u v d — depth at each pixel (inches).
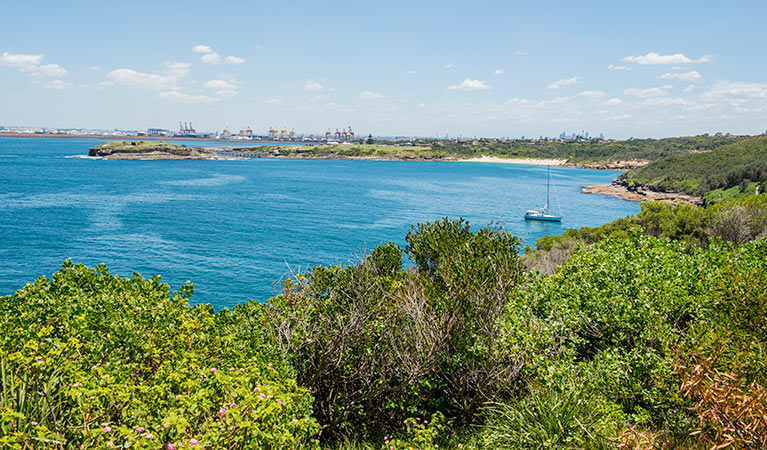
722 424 191.5
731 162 4008.4
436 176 5969.5
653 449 219.0
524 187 4722.0
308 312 302.0
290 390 200.2
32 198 2938.0
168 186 3944.4
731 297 302.5
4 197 2942.9
